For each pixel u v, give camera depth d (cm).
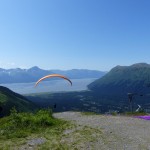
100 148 1891
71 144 1983
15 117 2823
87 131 2461
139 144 2022
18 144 2000
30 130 2528
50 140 2119
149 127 2748
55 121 2989
